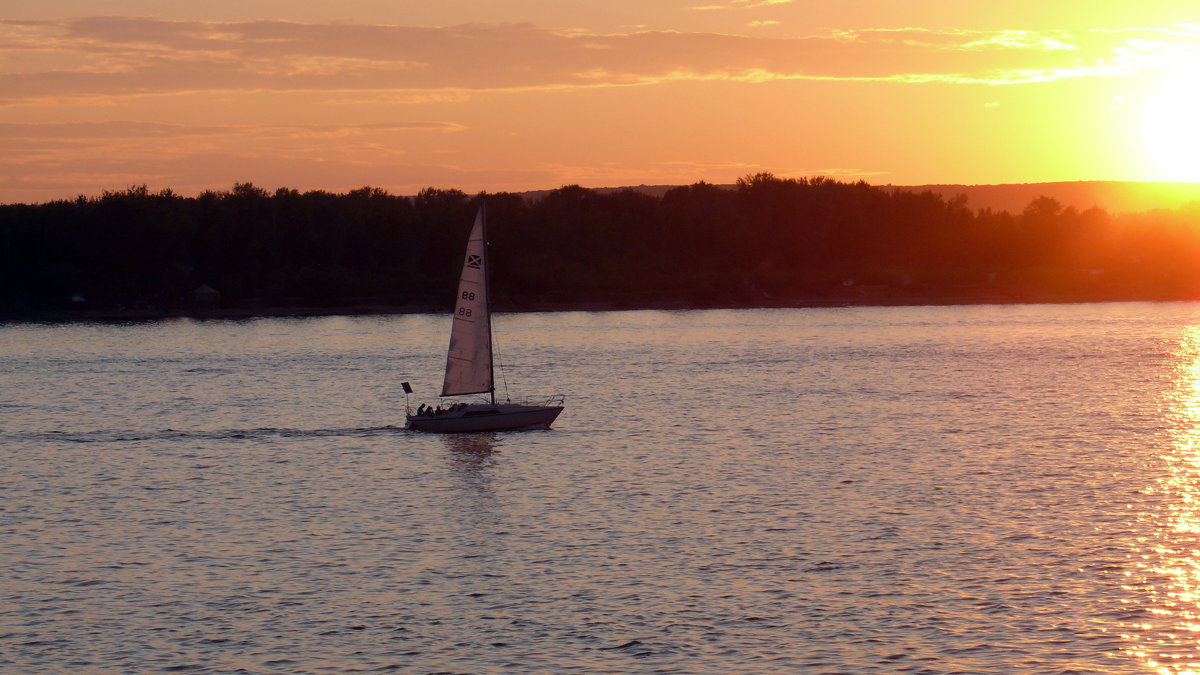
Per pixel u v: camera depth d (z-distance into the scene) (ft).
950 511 180.96
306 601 141.28
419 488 205.46
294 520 182.80
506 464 227.20
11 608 139.33
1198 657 121.70
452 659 123.44
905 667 120.06
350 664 122.42
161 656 124.88
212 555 161.99
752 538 166.71
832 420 284.41
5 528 178.60
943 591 141.59
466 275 263.70
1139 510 180.14
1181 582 143.64
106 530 177.17
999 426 271.28
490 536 170.91
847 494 194.80
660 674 119.14
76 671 121.29
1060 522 172.96
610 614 135.54
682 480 209.26
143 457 240.73
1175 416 284.41
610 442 252.62
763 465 223.10
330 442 256.93
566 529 174.19
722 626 131.34
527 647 126.21
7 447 255.29
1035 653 123.03
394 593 144.05
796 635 128.57
